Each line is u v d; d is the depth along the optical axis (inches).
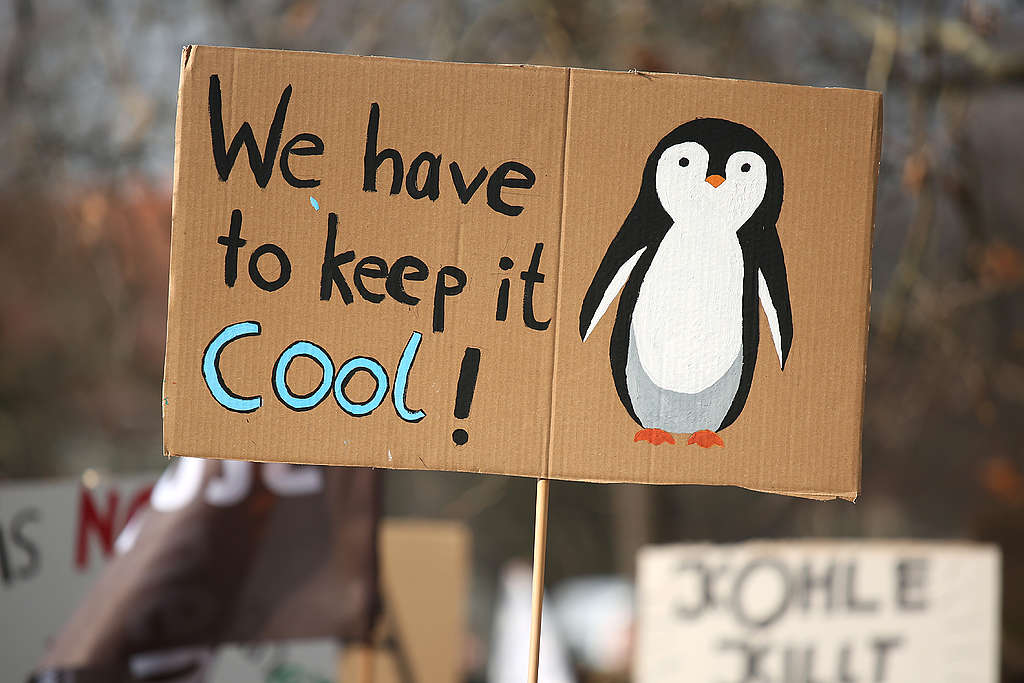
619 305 269.4
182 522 441.7
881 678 546.6
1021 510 1298.0
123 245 1103.6
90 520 490.0
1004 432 1299.2
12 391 1398.9
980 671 544.1
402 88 267.9
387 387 269.1
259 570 451.2
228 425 268.4
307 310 268.7
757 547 555.5
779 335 270.7
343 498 463.5
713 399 270.2
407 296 268.8
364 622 459.5
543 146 268.4
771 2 918.4
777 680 549.0
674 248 269.1
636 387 269.4
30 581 477.4
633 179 269.0
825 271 271.1
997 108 1022.4
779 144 270.4
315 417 269.0
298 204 268.1
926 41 821.9
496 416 269.3
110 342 1300.4
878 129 271.3
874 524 1440.7
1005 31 871.1
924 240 852.6
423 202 268.8
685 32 999.6
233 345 268.4
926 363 1041.5
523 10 980.6
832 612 550.0
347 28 1033.5
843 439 271.3
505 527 1705.2
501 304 269.0
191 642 438.9
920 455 1321.4
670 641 555.8
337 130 268.1
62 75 1059.3
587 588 1470.2
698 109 269.1
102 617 428.1
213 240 267.7
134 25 1016.2
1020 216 1040.8
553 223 268.5
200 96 267.3
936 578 548.1
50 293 1304.1
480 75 267.7
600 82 268.5
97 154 1018.1
